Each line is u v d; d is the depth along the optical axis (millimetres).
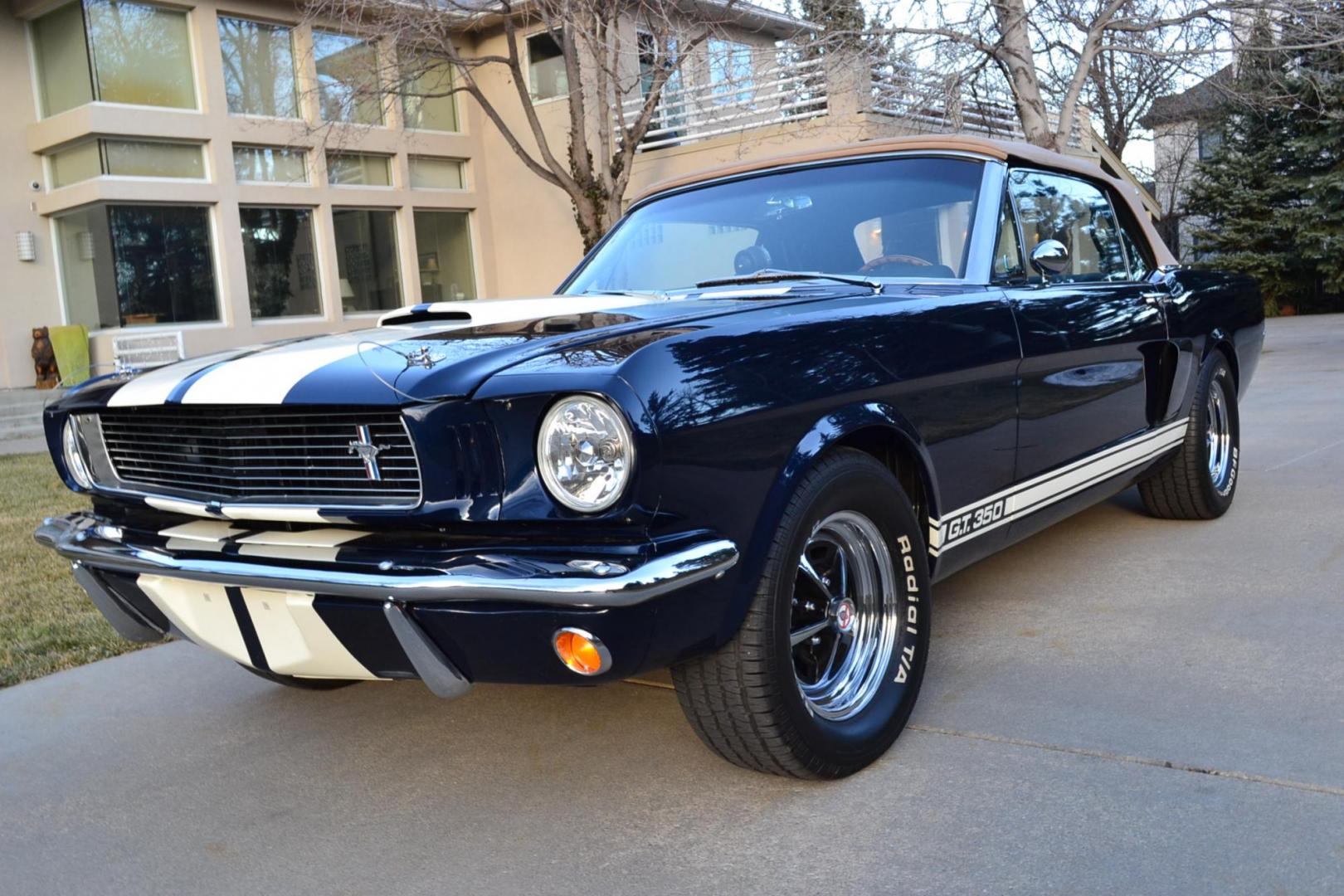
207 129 15523
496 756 2789
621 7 13883
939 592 3932
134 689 3482
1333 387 9391
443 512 2055
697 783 2539
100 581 2668
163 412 2482
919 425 2660
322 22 15297
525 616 1998
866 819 2293
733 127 15922
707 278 3420
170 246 15469
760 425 2180
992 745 2604
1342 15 11875
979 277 3088
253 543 2275
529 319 2650
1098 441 3650
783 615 2264
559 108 17891
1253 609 3482
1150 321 3947
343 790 2660
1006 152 3326
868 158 3486
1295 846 2059
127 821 2570
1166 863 2035
